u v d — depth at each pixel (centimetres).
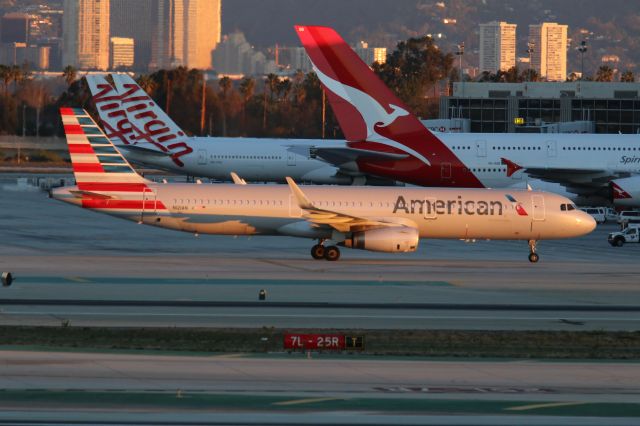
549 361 11669
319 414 9088
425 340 12762
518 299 16325
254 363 11138
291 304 15250
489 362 11538
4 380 10006
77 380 10088
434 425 8844
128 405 9212
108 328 12988
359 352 11925
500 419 9069
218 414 9000
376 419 8969
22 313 14000
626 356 12038
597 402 9706
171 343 12150
